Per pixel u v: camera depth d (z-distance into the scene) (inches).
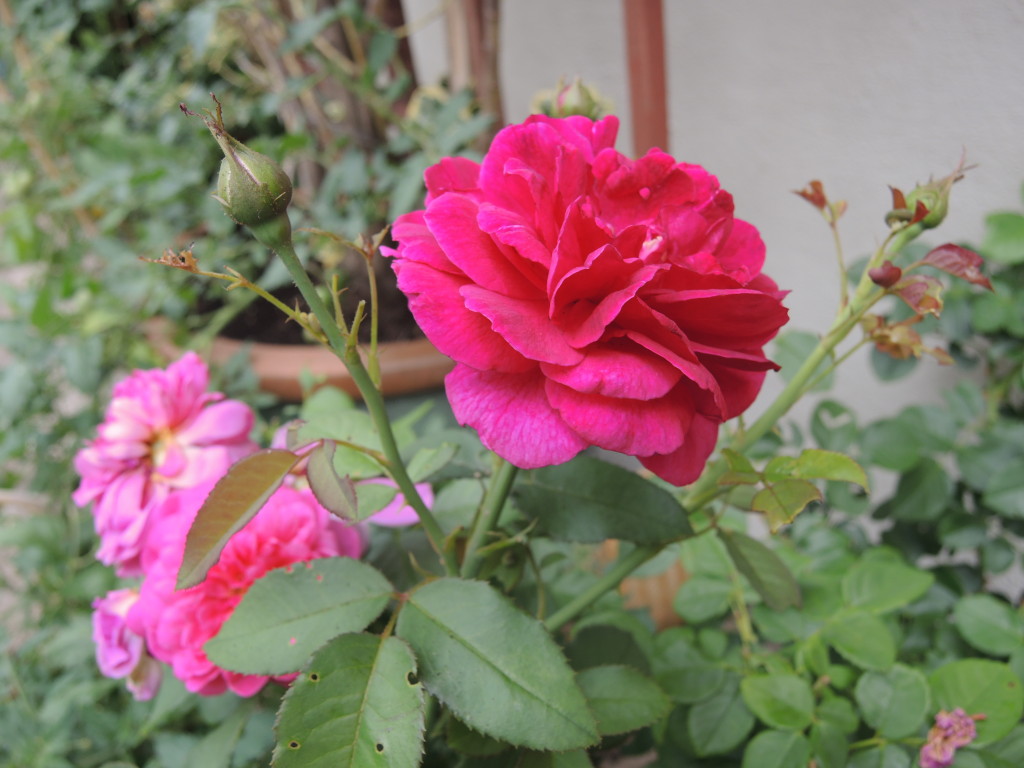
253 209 5.8
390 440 7.2
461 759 9.5
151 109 23.8
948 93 10.1
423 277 6.3
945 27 9.9
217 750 9.6
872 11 11.1
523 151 7.0
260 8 18.2
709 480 9.0
